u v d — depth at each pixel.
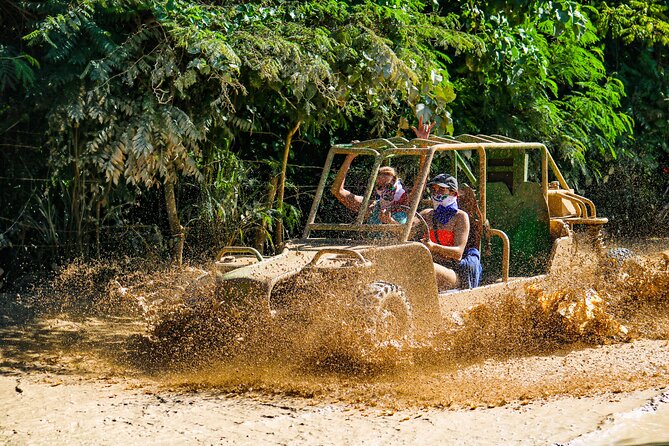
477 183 8.29
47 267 9.09
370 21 8.63
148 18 8.15
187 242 9.39
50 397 5.24
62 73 7.80
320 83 8.02
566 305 6.82
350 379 5.66
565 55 12.02
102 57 7.92
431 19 9.52
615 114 12.98
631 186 15.15
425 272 6.18
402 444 4.24
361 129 11.07
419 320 6.15
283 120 10.39
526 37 10.89
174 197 9.16
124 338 7.09
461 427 4.50
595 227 8.31
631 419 4.54
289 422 4.64
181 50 7.99
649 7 13.73
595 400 4.98
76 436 4.42
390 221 6.86
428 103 8.62
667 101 14.75
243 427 4.55
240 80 8.54
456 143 7.06
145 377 5.86
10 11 8.20
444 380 5.61
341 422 4.64
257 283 5.67
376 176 6.84
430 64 8.89
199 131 8.13
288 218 10.08
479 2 10.26
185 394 5.33
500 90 11.41
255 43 7.69
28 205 8.96
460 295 6.61
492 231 7.33
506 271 7.25
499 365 6.05
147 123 7.73
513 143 7.54
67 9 7.81
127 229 9.23
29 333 7.23
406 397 5.18
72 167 8.84
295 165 10.48
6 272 9.03
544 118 11.78
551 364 6.07
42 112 8.62
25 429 4.55
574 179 13.44
